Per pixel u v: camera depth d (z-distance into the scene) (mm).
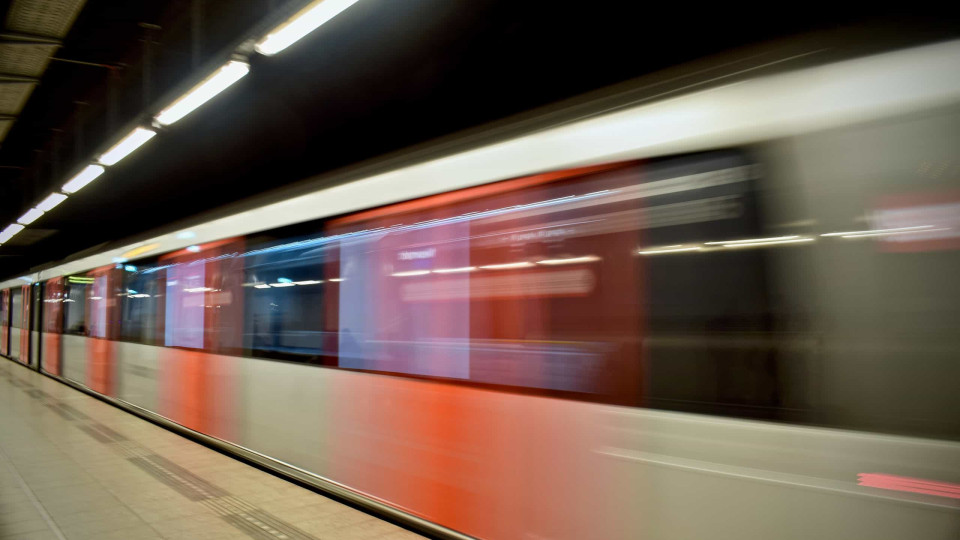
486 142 3508
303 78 7777
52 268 14141
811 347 2209
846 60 2266
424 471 3730
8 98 7516
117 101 7898
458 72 7613
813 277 2232
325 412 4637
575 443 2910
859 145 2184
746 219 2424
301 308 4961
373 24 6305
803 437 2182
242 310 5836
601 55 7012
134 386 8617
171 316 7473
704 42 6141
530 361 3150
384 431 4051
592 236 2926
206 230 6645
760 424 2293
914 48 2131
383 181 4191
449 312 3625
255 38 4551
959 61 2029
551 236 3104
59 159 10719
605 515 2752
